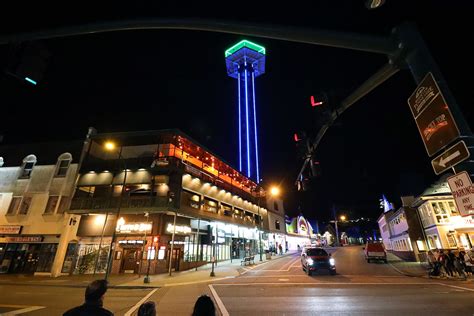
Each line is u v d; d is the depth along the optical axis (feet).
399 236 116.67
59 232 83.10
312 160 21.52
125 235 82.79
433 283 51.93
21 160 95.30
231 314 31.78
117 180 86.02
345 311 31.65
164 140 92.32
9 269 82.23
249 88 286.25
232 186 125.70
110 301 42.29
